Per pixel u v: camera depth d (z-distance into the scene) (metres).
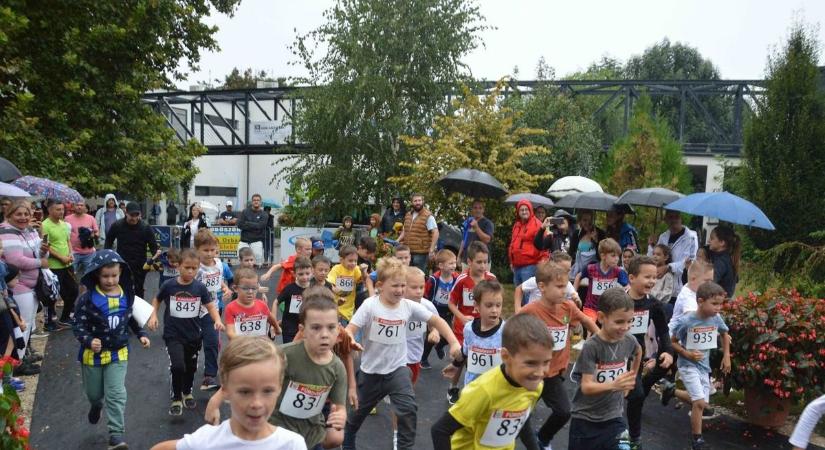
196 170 16.78
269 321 6.18
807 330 5.57
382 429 5.59
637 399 4.84
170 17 14.91
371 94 15.03
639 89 23.03
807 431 3.16
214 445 2.34
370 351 4.61
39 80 12.70
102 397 5.02
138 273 9.50
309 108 15.85
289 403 3.44
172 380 5.65
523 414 3.15
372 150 15.78
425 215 10.68
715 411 6.30
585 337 8.98
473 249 5.99
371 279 7.54
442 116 15.11
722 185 20.59
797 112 11.91
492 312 4.61
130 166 14.49
